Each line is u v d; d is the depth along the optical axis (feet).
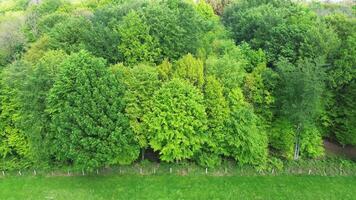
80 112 146.61
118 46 175.22
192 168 168.04
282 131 167.53
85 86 147.33
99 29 181.47
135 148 157.28
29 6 320.91
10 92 164.04
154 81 156.76
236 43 209.15
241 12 223.92
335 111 174.91
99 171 168.66
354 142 170.71
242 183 159.84
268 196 152.15
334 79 168.25
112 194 154.61
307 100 153.99
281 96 166.71
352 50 167.22
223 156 172.65
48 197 153.89
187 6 198.70
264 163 166.50
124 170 168.35
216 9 263.29
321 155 173.58
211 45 188.03
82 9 268.62
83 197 153.28
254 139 156.76
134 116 154.51
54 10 275.18
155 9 182.70
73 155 149.28
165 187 158.30
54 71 160.97
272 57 182.29
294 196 151.84
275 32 185.06
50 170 170.91
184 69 160.56
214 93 157.99
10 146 169.99
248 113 156.76
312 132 168.25
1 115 164.96
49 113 154.71
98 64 152.05
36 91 155.33
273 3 228.22
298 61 165.17
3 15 293.43
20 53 205.05
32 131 156.46
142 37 173.58
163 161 171.63
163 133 152.15
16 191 158.92
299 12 203.31
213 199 151.02
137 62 173.58
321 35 175.52
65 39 187.32
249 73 174.60
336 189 155.33
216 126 158.92
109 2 272.31
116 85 153.28
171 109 152.76
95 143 146.41
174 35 174.81
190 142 155.33
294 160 171.22
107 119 148.15
